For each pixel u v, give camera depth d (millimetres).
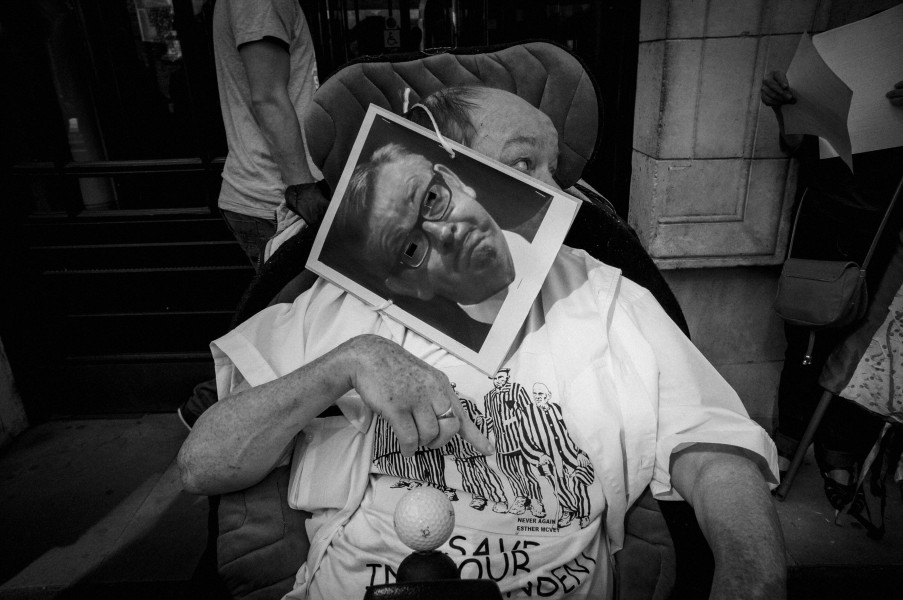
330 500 852
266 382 850
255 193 1931
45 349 2559
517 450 841
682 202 2131
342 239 931
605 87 2248
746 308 2311
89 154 2564
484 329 868
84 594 1738
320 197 965
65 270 2500
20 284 2461
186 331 2596
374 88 945
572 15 2311
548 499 835
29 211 2449
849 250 1809
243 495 860
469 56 940
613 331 890
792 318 1821
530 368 876
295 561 873
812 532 1902
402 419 740
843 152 1541
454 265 878
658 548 877
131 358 2594
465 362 883
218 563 861
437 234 880
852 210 1780
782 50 1944
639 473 843
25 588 1761
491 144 947
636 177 2248
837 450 1902
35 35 2221
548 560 811
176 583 1753
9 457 2398
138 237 2480
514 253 859
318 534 860
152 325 2584
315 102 938
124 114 2510
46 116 2295
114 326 2576
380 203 901
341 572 820
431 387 743
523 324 910
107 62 2439
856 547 1838
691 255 2191
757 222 2145
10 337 2490
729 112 2018
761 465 816
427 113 939
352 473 860
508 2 2322
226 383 933
